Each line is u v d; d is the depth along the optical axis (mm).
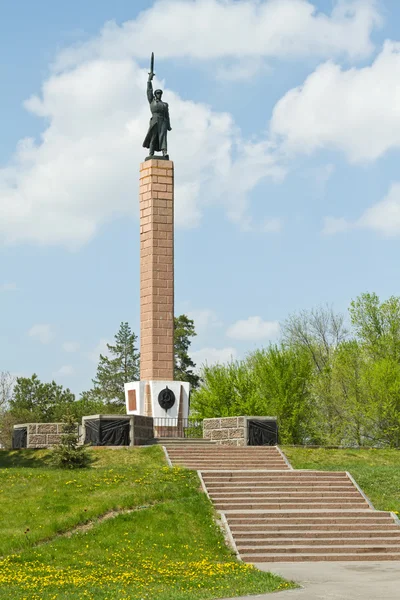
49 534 29062
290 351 77875
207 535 30391
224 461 41969
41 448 46156
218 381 78938
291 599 21078
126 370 108750
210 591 22469
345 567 28016
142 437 46594
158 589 22703
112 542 28797
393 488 38156
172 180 54219
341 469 42031
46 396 103000
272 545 30422
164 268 53156
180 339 101875
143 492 33812
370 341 76375
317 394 75375
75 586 22812
